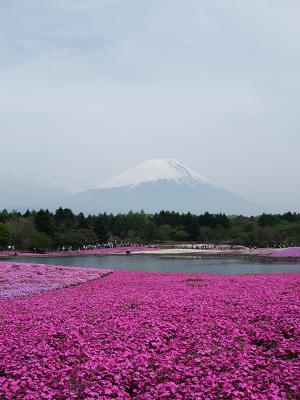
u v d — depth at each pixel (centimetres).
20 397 1016
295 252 7400
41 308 2016
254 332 1490
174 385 1054
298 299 1953
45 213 11175
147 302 2038
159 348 1336
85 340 1404
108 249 10238
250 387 1045
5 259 7594
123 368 1153
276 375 1121
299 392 1027
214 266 5591
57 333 1491
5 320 1745
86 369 1148
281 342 1370
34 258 7862
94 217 14225
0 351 1316
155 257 7675
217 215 15875
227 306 1916
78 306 1997
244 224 14650
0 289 2859
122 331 1495
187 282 3062
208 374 1116
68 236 10838
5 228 9588
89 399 990
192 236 13288
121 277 3591
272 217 14950
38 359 1241
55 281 3306
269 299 2023
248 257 7062
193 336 1450
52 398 1027
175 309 1850
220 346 1341
